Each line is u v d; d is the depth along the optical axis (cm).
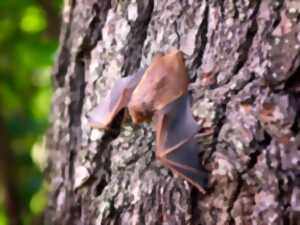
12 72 154
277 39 69
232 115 70
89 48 83
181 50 73
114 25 79
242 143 69
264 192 68
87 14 82
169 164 69
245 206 69
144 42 77
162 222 73
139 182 75
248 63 70
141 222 74
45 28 148
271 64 69
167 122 69
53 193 93
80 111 86
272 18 69
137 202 75
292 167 68
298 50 68
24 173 164
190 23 73
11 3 144
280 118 68
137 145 75
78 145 86
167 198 72
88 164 80
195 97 72
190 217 71
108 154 79
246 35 71
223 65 71
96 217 80
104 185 80
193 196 71
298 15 68
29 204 160
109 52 79
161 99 69
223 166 69
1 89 155
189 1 73
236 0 71
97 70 81
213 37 72
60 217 90
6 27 149
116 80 76
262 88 69
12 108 161
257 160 69
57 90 92
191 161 69
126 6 78
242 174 69
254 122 69
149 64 73
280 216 68
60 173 89
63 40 90
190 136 69
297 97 68
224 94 70
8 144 158
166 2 75
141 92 69
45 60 150
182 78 69
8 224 159
